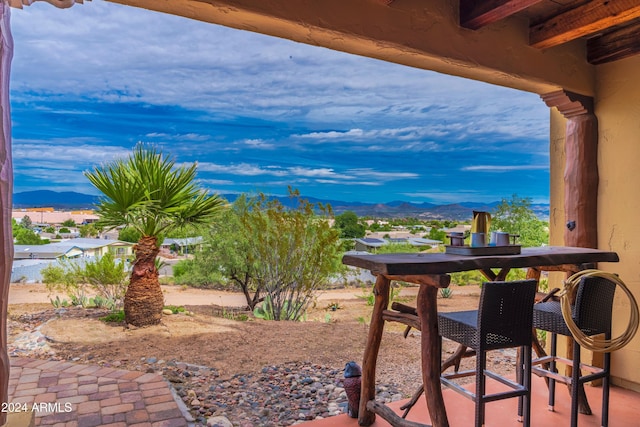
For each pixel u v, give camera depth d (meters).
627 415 2.42
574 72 2.93
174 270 7.16
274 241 5.79
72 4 1.62
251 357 3.91
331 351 4.14
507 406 2.53
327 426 2.26
